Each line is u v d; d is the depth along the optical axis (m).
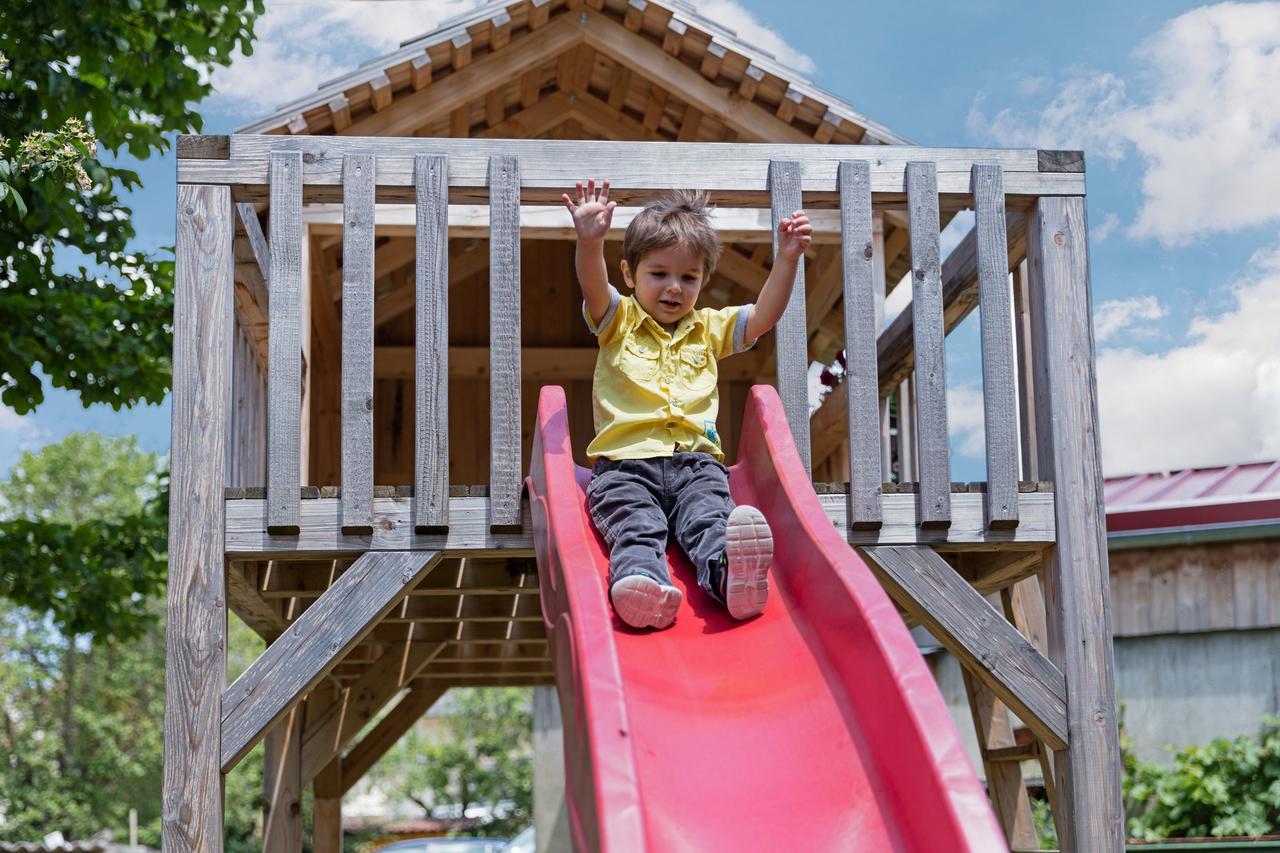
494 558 5.09
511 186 4.24
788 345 4.22
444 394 4.11
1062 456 4.25
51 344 8.07
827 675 2.90
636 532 3.39
